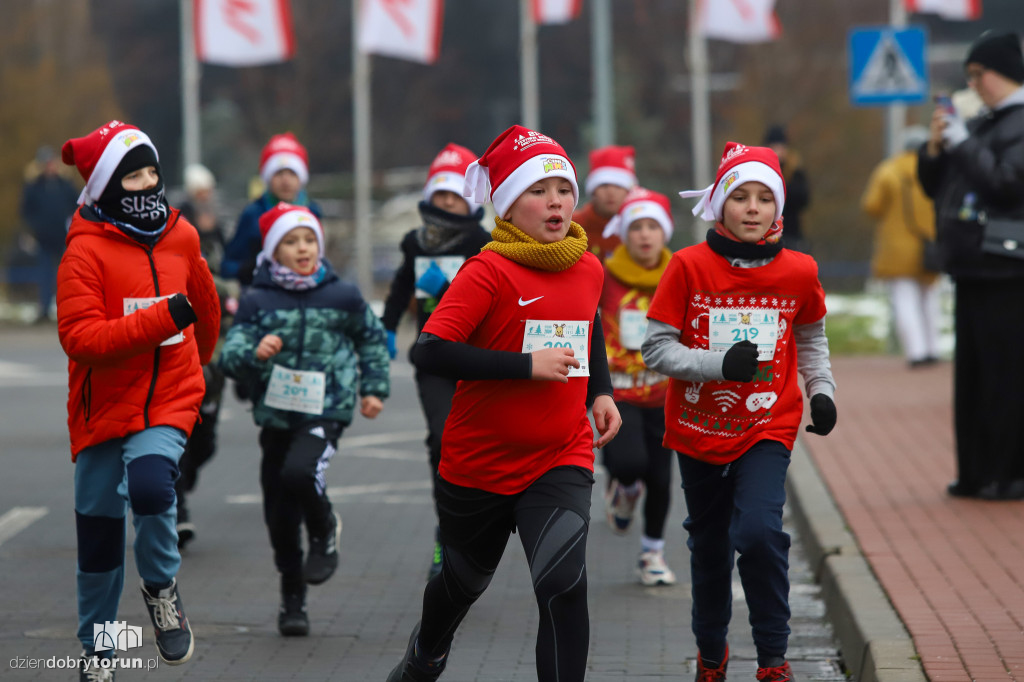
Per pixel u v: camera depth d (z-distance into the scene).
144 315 13.78
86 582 14.54
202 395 14.80
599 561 23.12
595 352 13.84
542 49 149.38
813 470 28.00
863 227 98.38
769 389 14.59
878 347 56.72
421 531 25.39
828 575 19.91
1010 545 20.78
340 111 141.75
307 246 18.97
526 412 13.05
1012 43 23.91
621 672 16.66
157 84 151.38
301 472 17.97
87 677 14.52
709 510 14.87
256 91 135.88
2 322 73.25
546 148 13.28
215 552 23.64
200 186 27.45
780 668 13.81
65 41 117.25
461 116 148.62
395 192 116.94
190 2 76.56
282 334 18.72
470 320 13.03
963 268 24.30
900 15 60.06
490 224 65.44
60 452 34.62
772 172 14.48
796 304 14.66
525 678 16.44
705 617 15.01
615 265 21.50
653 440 21.20
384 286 99.81
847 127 101.25
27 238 88.62
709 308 14.54
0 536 24.89
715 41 131.88
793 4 116.25
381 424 39.56
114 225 14.34
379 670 16.78
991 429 24.44
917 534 21.70
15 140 98.38
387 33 66.94
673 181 112.88
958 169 24.00
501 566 22.84
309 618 19.38
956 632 16.11
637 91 118.31
